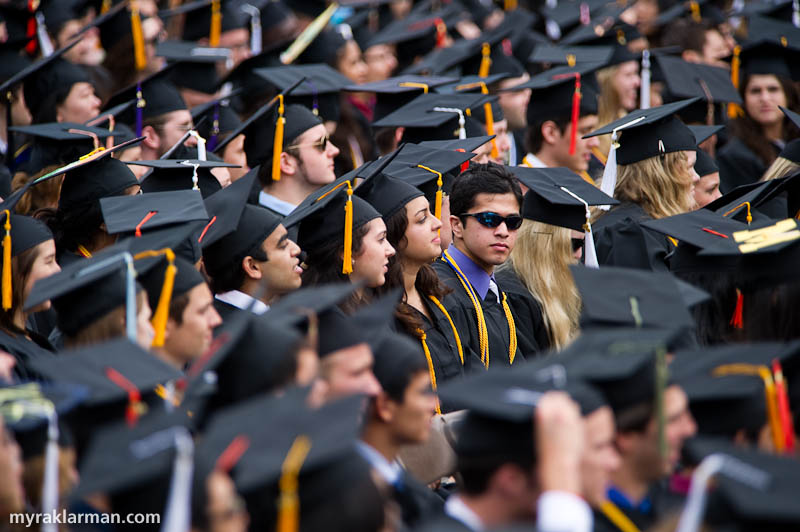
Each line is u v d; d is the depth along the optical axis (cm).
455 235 2055
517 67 3456
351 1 4828
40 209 1916
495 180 1988
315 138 2327
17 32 3142
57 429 1084
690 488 1162
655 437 1084
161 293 1405
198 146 2194
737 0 4906
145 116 2536
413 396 1277
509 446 957
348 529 898
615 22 3822
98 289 1330
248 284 1716
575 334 2133
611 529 1087
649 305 1309
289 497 887
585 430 980
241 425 970
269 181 2350
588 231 2144
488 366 1977
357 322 1340
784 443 1170
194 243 1634
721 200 2183
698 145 2617
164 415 974
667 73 3112
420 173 2123
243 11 3894
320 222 1830
